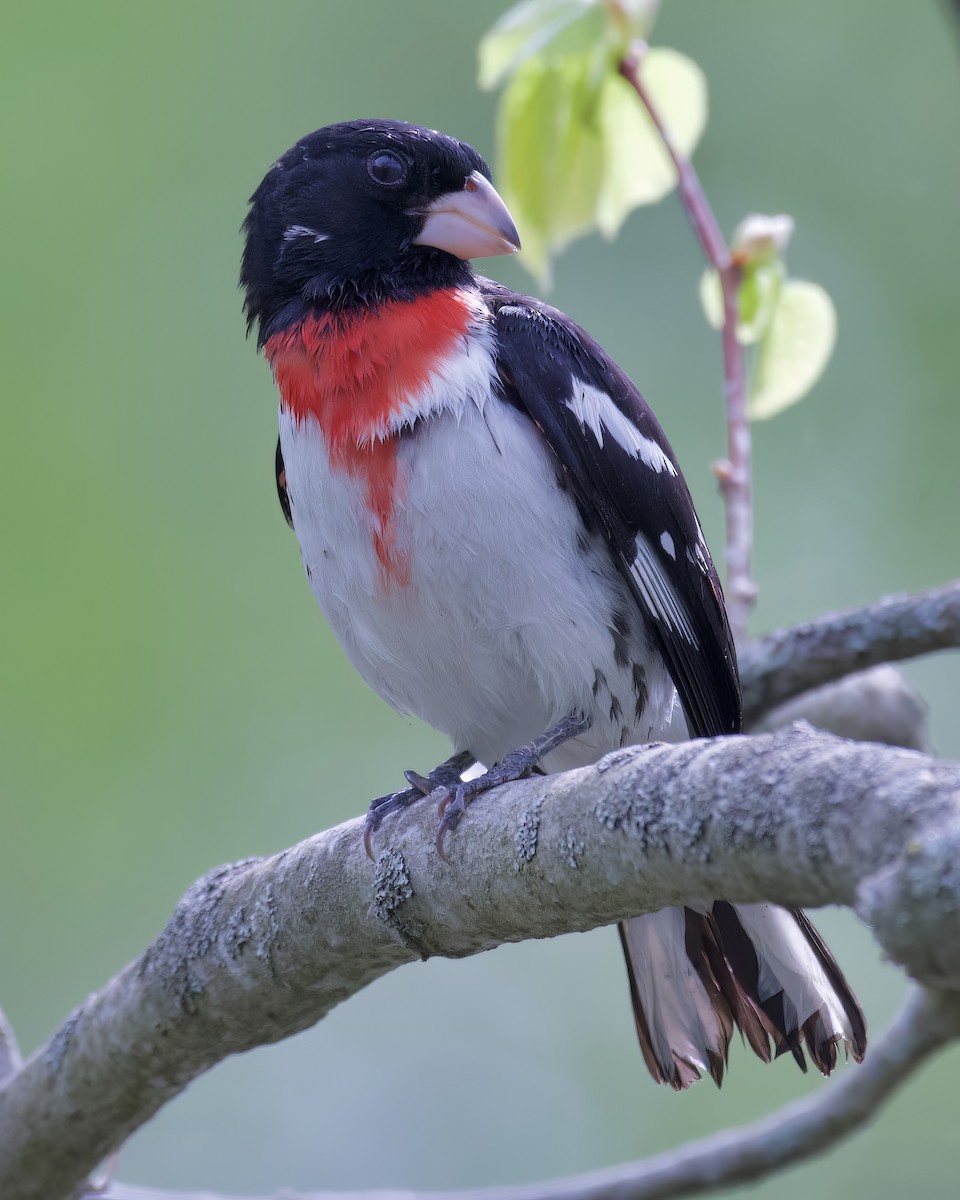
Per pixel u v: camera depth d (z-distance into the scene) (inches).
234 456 494.0
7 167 487.8
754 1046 247.8
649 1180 283.6
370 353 258.1
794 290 293.4
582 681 260.2
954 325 502.3
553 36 294.7
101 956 455.5
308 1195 287.1
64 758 461.4
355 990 237.1
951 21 257.4
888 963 141.5
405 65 517.3
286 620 487.2
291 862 232.4
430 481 252.5
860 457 506.6
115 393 483.2
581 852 189.8
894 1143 444.5
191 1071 250.7
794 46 519.2
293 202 282.8
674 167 302.5
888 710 302.4
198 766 470.0
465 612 256.7
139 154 498.6
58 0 496.4
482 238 276.7
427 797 225.0
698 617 277.0
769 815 162.7
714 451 515.2
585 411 261.9
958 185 506.3
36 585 464.8
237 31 510.9
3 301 478.3
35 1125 259.4
